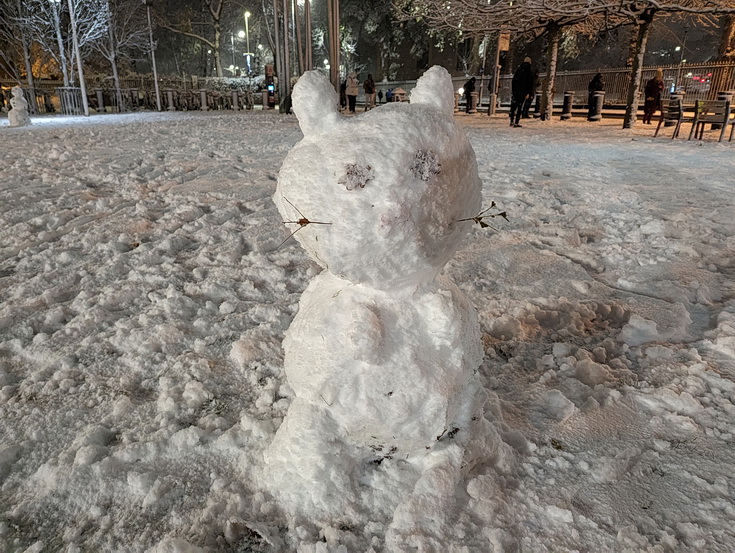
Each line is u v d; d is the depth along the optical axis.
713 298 3.88
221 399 2.58
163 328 3.20
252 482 2.01
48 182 7.40
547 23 20.05
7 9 28.66
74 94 26.81
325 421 1.82
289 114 25.45
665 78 24.08
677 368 2.84
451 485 1.85
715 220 5.83
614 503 1.93
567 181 8.02
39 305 3.58
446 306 1.76
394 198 1.51
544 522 1.83
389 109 1.67
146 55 51.25
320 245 1.58
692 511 1.90
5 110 27.98
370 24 50.72
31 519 1.87
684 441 2.28
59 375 2.72
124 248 4.80
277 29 25.84
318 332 1.76
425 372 1.73
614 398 2.56
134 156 10.09
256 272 4.18
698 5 18.25
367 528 1.78
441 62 50.31
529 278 4.22
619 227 5.65
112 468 2.07
